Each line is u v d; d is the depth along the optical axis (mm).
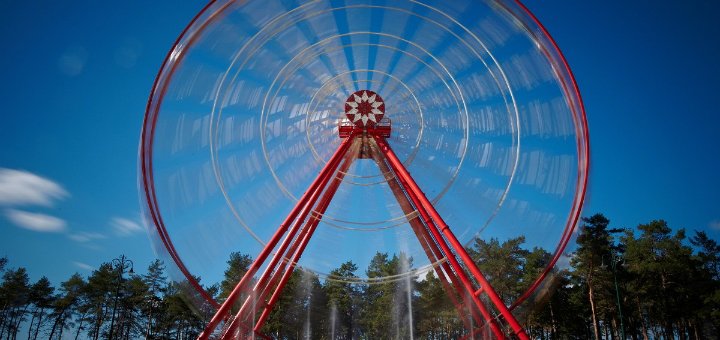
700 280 49875
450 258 21500
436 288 51562
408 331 54219
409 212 22953
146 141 20453
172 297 59531
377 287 60000
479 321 21984
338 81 24656
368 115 23812
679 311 49719
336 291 58344
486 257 49031
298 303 55594
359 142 23953
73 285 65625
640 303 53062
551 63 21469
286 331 53812
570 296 50156
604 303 48531
